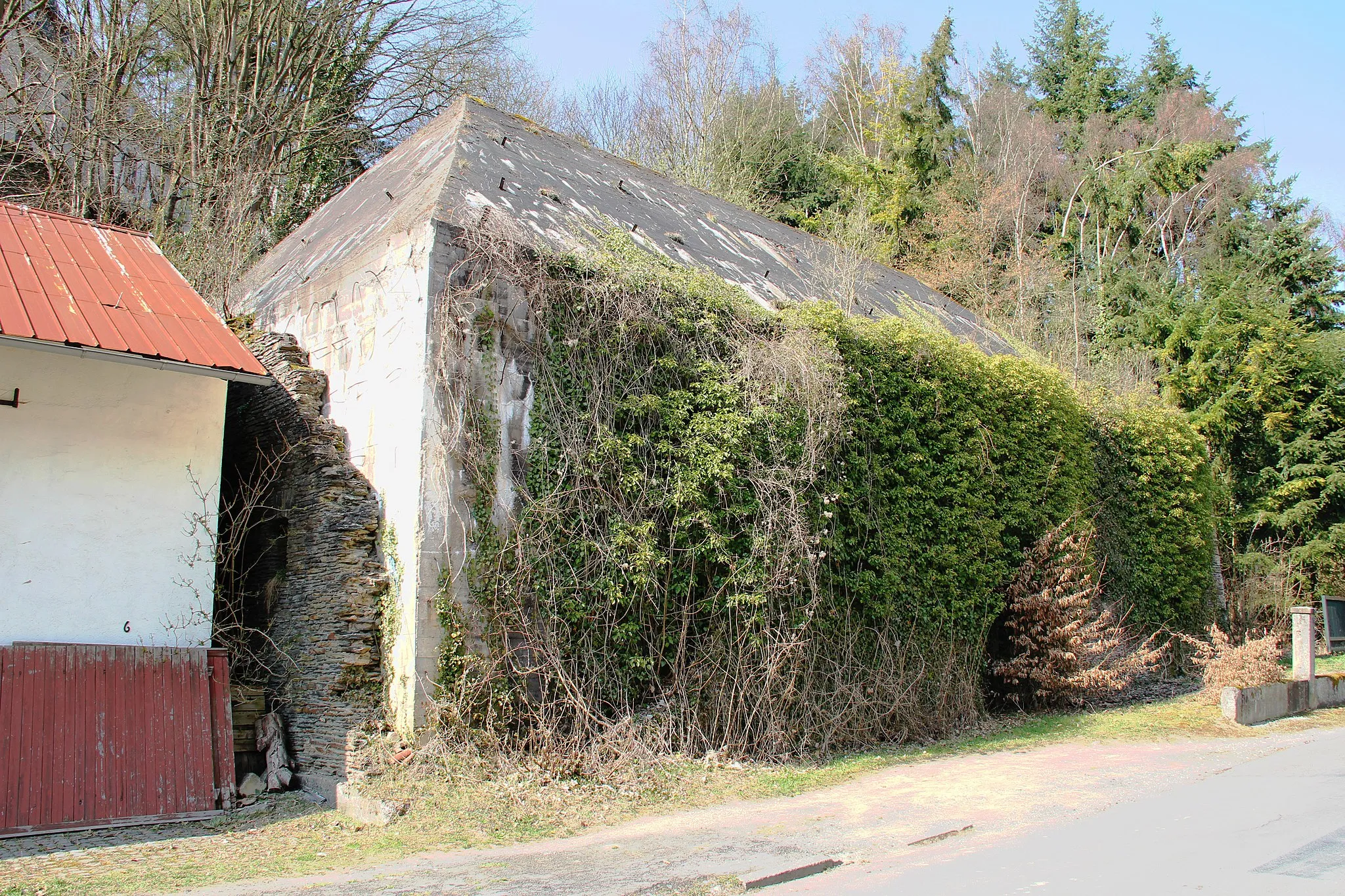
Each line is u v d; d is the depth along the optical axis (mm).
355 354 10945
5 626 8812
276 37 23297
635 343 10883
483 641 9516
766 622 10789
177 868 6875
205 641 9914
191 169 20406
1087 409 17859
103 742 8539
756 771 9969
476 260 10055
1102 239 37375
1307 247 29500
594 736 9539
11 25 18766
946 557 13523
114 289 10359
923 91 36812
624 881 6039
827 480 11953
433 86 26562
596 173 16094
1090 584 15797
